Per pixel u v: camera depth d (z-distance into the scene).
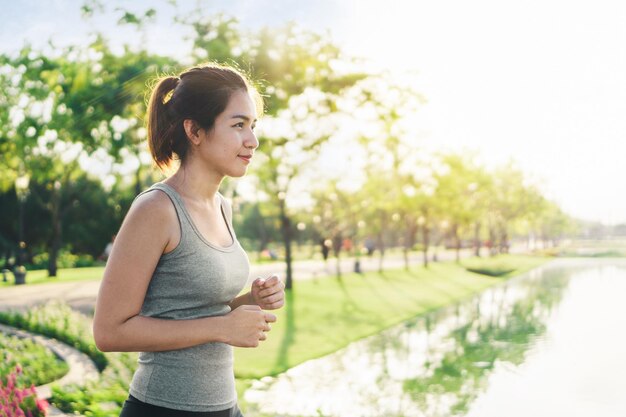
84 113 12.00
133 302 1.58
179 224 1.65
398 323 15.48
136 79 11.30
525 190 63.78
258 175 20.52
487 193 53.91
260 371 9.42
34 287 23.42
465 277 32.81
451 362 10.66
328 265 40.66
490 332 14.20
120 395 6.93
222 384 1.76
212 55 11.81
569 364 10.62
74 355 9.52
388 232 80.94
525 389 8.84
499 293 24.48
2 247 40.69
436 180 39.41
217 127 1.71
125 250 1.58
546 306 19.81
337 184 35.75
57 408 6.71
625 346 12.37
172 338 1.59
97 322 1.58
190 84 1.73
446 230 75.75
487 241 80.88
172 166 1.86
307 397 8.12
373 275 31.16
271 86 12.77
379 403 7.91
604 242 107.62
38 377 7.83
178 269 1.67
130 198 41.97
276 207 26.09
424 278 30.70
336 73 13.48
